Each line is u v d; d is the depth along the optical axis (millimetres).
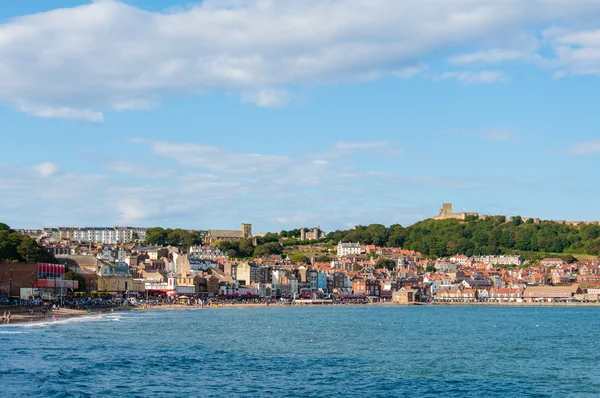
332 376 103688
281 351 133500
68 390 87438
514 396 91875
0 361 108000
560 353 137125
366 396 89938
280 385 95875
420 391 93938
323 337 165125
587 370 113625
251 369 108812
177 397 86812
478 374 108312
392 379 102188
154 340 147500
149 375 100750
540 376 107188
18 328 166375
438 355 131250
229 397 87625
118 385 92500
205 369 107812
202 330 178000
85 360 112375
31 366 104062
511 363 121188
